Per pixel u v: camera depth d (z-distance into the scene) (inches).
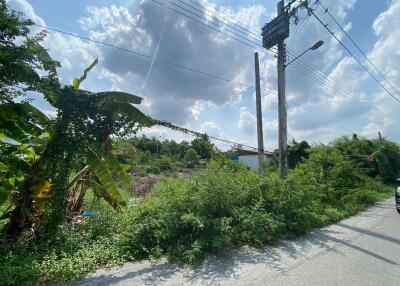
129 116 277.6
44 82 237.5
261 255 243.6
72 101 257.4
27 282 174.9
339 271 205.6
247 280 190.2
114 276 195.0
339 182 572.7
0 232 252.4
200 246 230.2
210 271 206.2
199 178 309.6
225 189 297.1
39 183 250.8
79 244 247.1
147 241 250.5
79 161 285.7
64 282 182.7
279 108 492.4
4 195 248.4
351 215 447.8
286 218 331.3
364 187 647.1
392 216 433.7
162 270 207.3
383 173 1027.3
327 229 344.8
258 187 349.1
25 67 217.0
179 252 230.2
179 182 323.0
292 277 194.9
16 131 261.0
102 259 222.2
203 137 419.5
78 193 335.6
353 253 248.7
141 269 209.0
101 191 323.0
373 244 276.1
